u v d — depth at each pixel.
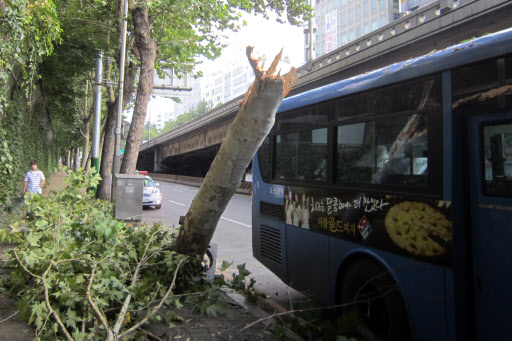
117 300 3.46
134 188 9.80
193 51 14.17
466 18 13.30
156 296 4.21
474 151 2.90
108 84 14.14
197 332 3.58
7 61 8.00
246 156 3.72
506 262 2.64
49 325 3.11
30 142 14.02
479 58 2.81
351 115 4.05
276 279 6.41
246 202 20.41
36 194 4.35
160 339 3.30
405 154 3.35
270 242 5.38
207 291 4.15
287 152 5.15
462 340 2.81
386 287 3.43
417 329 3.09
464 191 2.93
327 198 4.27
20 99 11.04
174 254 4.57
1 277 4.16
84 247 4.04
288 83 3.35
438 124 3.06
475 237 2.87
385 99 3.63
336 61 19.55
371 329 3.67
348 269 3.95
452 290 2.83
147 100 11.65
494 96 2.73
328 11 72.50
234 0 13.00
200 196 4.23
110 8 13.80
